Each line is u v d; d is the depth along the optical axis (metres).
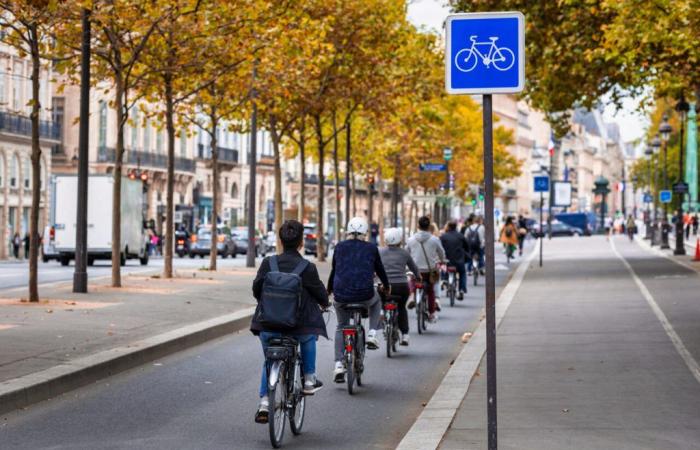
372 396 23.78
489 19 14.60
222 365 28.34
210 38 48.56
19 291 47.34
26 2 37.97
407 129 115.56
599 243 141.88
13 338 29.11
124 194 86.31
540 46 65.88
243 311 40.56
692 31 47.00
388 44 78.81
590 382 24.34
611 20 61.12
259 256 132.62
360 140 116.00
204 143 162.75
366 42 77.62
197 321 36.25
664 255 94.62
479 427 18.97
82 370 24.27
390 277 31.12
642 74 58.41
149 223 121.50
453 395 22.77
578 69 63.69
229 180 173.00
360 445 18.39
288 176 193.12
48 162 128.12
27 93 120.31
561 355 29.41
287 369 18.67
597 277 63.88
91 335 30.58
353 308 24.53
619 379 24.73
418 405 22.64
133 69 56.00
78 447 17.66
